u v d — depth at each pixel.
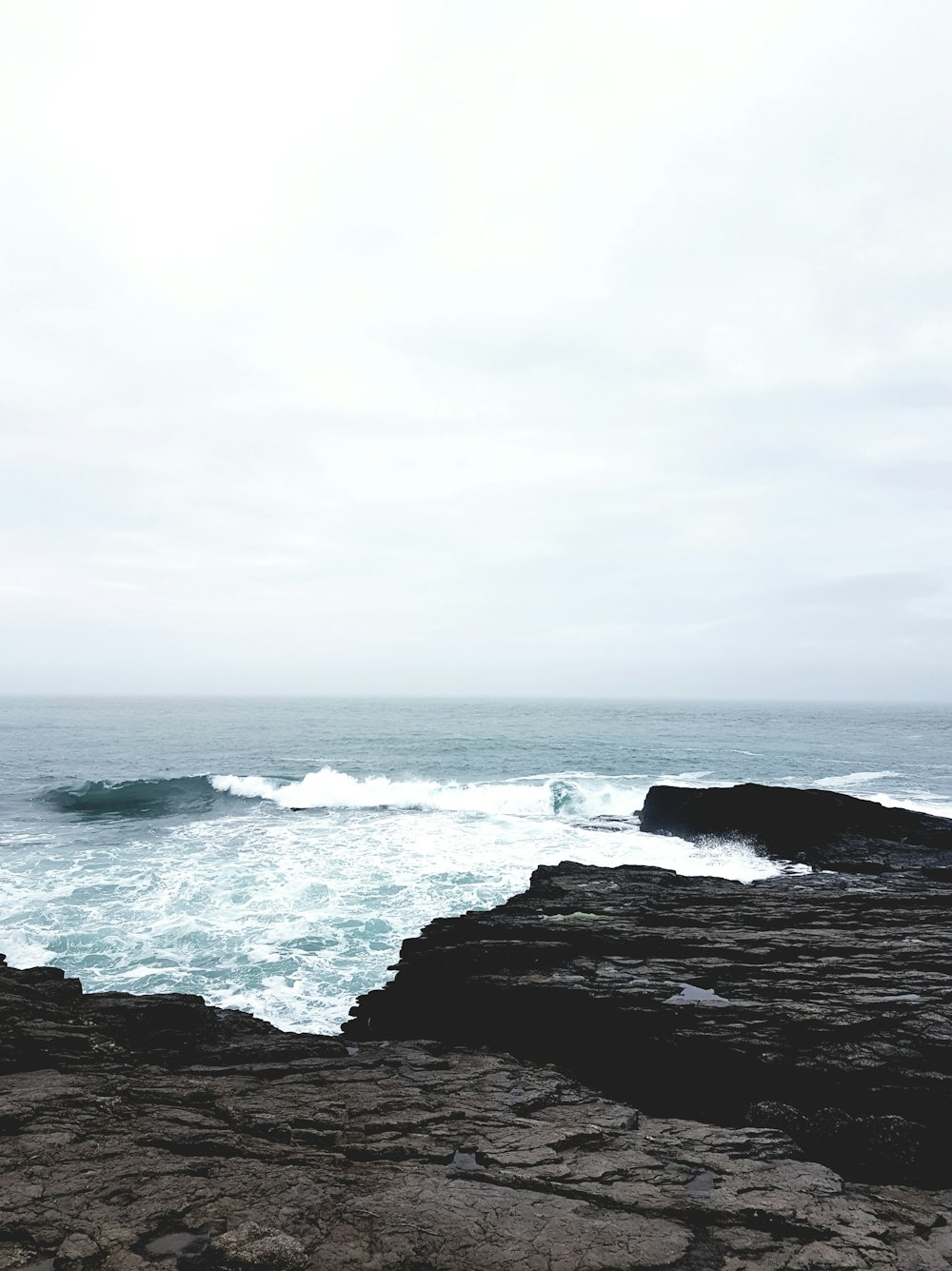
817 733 84.56
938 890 16.38
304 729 81.00
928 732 90.44
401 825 29.14
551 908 14.67
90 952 15.60
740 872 21.80
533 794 35.78
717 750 59.25
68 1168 5.53
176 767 46.16
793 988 10.09
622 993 10.25
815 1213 5.39
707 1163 6.16
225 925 17.19
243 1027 10.10
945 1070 8.09
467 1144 6.36
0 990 10.09
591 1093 7.90
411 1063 8.62
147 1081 7.67
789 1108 7.68
